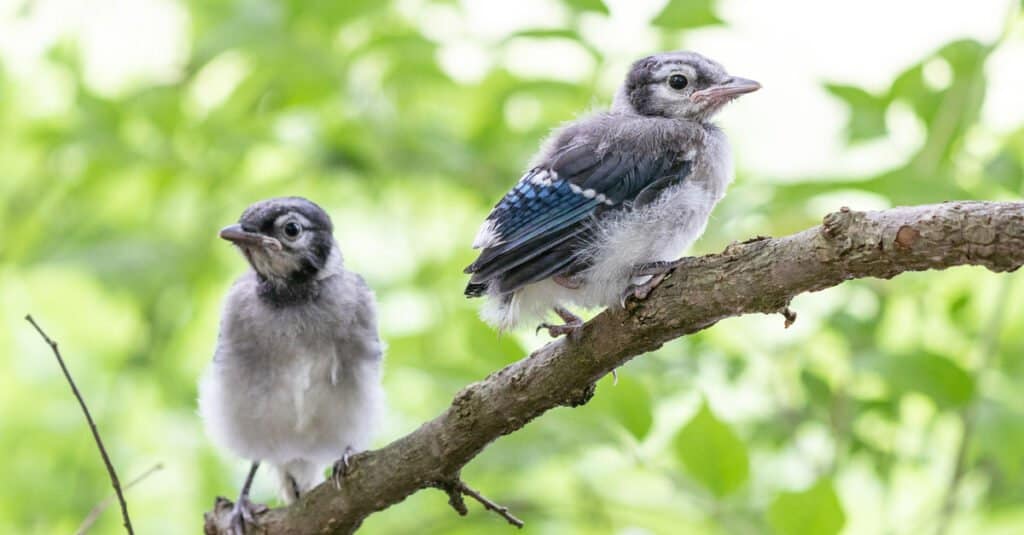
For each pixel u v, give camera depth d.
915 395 10.39
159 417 14.88
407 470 7.39
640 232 7.73
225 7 12.91
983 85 9.91
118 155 13.16
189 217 14.38
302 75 12.56
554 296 7.96
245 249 8.62
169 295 14.08
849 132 10.59
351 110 12.66
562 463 11.33
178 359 14.47
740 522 9.27
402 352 11.30
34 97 14.81
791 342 11.20
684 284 6.39
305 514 7.75
